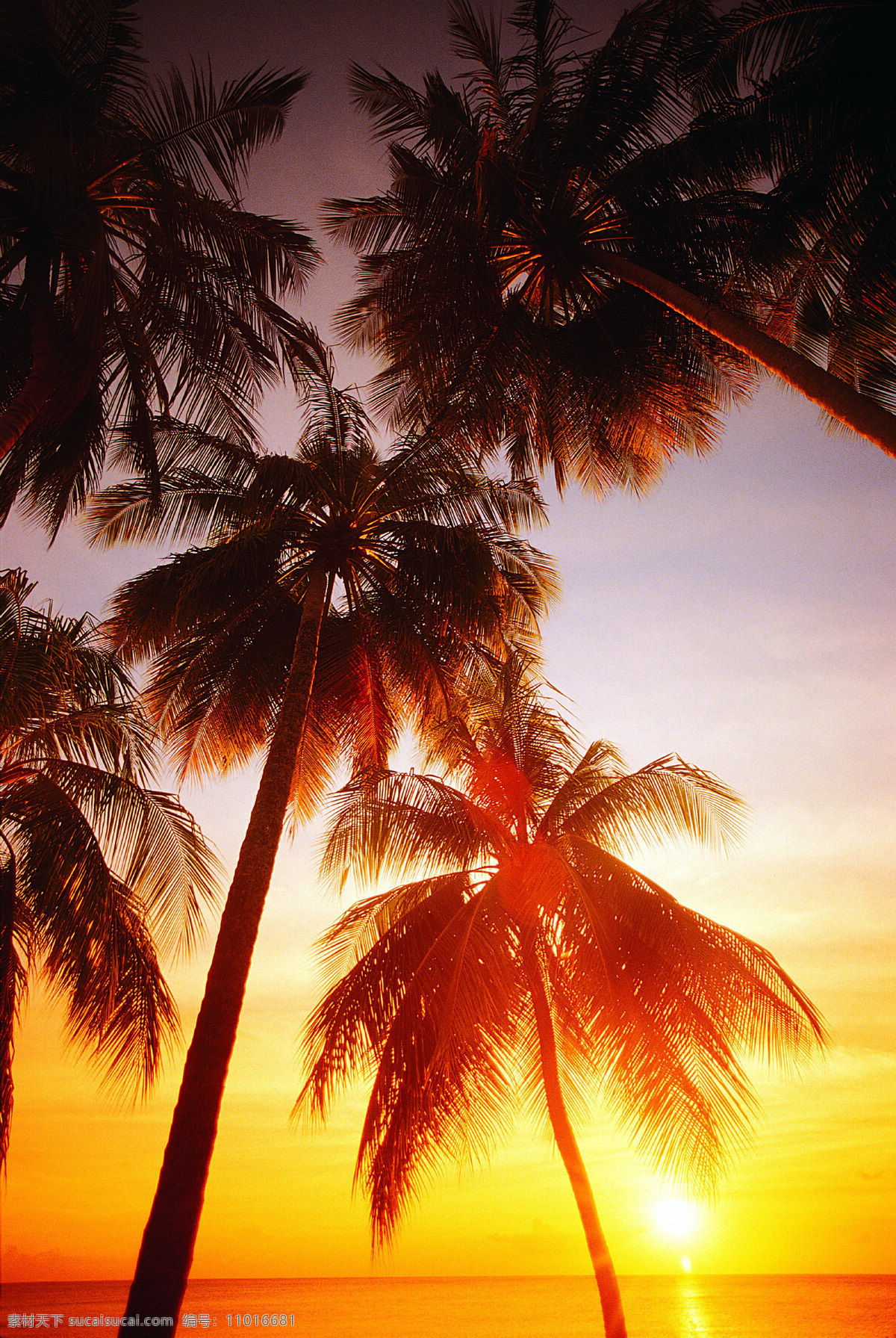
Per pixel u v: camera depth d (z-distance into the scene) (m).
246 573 13.05
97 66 9.80
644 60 10.38
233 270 11.33
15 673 10.41
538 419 12.72
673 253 11.20
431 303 11.50
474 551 12.91
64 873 10.13
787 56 9.48
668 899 11.86
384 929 13.57
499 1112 11.31
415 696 14.41
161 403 11.66
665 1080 10.98
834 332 10.12
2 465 10.52
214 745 13.84
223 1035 8.52
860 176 9.34
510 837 13.46
